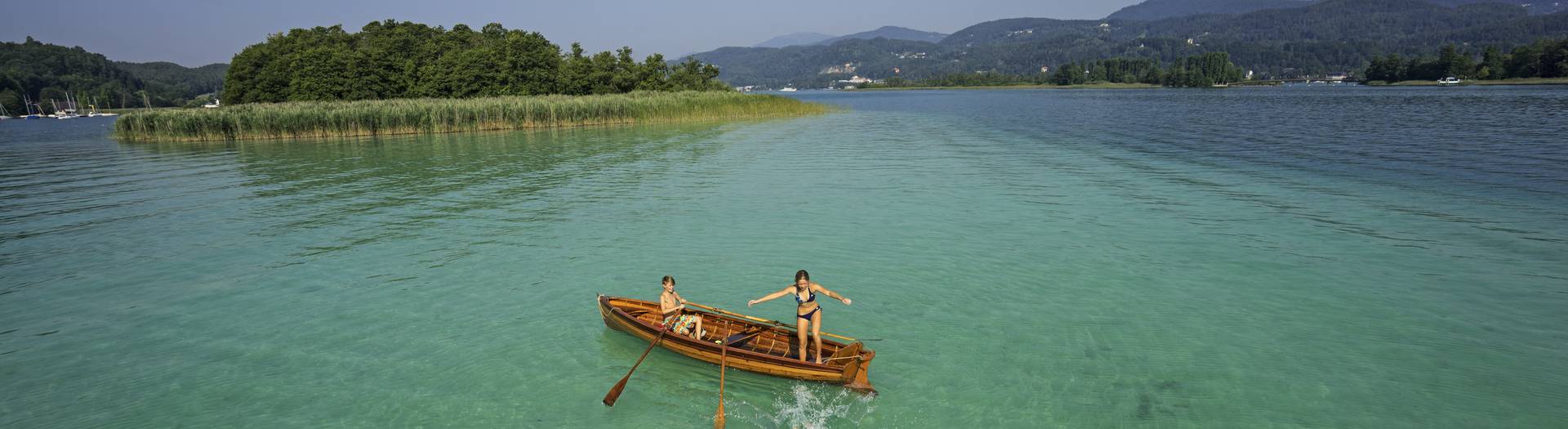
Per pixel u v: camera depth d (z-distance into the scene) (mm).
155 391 9906
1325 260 15305
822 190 24828
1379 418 8797
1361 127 50281
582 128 59844
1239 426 8672
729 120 69875
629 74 96562
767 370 9891
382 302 13312
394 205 23141
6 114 155750
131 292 14195
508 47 83562
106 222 20984
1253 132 48625
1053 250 16328
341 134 54281
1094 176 27844
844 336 11422
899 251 16391
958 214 20375
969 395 9516
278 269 15664
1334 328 11523
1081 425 8750
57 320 12648
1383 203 21531
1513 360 10266
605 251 16812
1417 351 10594
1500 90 124375
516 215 21219
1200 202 21984
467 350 11102
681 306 11273
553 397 9617
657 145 42969
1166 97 140750
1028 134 50156
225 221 20969
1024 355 10688
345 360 10773
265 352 11102
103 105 186625
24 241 18672
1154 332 11461
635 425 8953
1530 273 14164
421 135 54688
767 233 18344
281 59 79375
